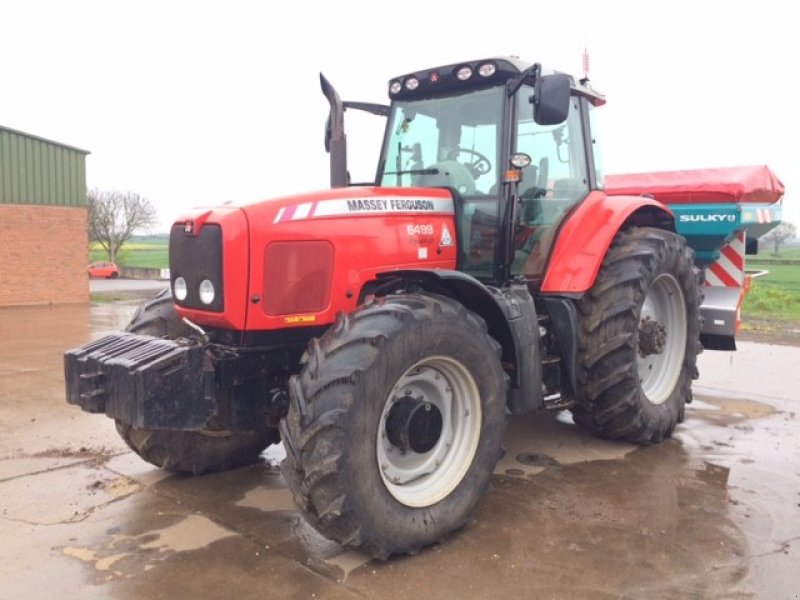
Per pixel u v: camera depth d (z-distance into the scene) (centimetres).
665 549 327
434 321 327
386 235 379
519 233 435
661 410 484
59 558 323
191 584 299
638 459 458
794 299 1483
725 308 602
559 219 462
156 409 318
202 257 340
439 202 414
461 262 425
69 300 1933
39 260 1872
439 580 301
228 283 332
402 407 336
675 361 515
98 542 340
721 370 753
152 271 4284
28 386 680
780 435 513
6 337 1096
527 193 438
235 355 345
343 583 299
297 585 297
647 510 373
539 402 414
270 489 411
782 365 781
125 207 4919
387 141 470
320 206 357
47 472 438
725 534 342
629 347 439
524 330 397
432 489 338
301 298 349
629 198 498
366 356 303
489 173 419
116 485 416
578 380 455
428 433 342
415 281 374
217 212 340
